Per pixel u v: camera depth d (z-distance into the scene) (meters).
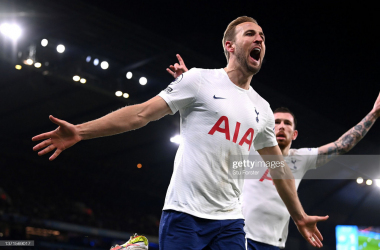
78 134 2.00
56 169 14.09
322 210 13.91
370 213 13.14
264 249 3.27
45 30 8.66
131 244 2.51
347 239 12.92
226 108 2.26
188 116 2.29
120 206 14.85
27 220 11.94
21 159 13.48
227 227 2.24
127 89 9.98
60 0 7.90
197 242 2.14
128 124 2.10
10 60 8.84
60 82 9.81
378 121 10.36
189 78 2.27
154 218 15.48
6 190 12.68
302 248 13.51
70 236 12.67
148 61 9.49
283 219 3.34
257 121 2.38
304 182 13.08
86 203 14.15
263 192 3.32
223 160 2.23
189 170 2.19
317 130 11.05
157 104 2.19
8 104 11.42
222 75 2.38
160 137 13.01
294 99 10.53
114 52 9.30
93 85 9.62
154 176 15.71
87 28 8.60
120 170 15.09
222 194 2.24
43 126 12.81
